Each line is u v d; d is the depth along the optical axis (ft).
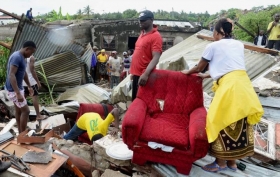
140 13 12.65
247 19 47.21
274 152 11.82
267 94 16.97
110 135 13.25
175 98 12.22
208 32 31.30
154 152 10.51
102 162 12.62
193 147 9.80
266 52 20.95
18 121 16.15
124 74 35.76
